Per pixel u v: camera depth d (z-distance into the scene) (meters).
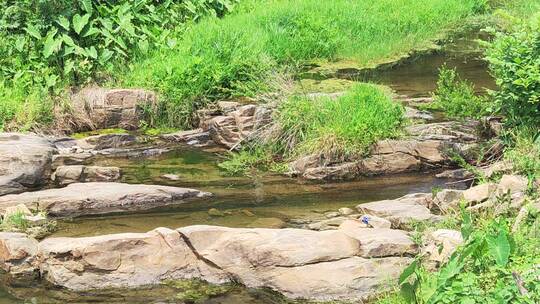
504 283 6.05
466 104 11.91
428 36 17.95
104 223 9.17
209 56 13.73
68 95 12.79
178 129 12.62
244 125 11.70
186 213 9.43
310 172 10.59
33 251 8.08
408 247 7.67
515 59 10.09
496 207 8.25
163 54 14.16
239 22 16.02
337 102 11.52
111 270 7.76
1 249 8.11
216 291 7.54
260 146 11.36
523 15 19.36
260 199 9.87
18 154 10.42
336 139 10.84
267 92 12.41
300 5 17.61
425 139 11.03
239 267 7.68
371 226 8.47
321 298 7.27
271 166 10.99
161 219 9.26
